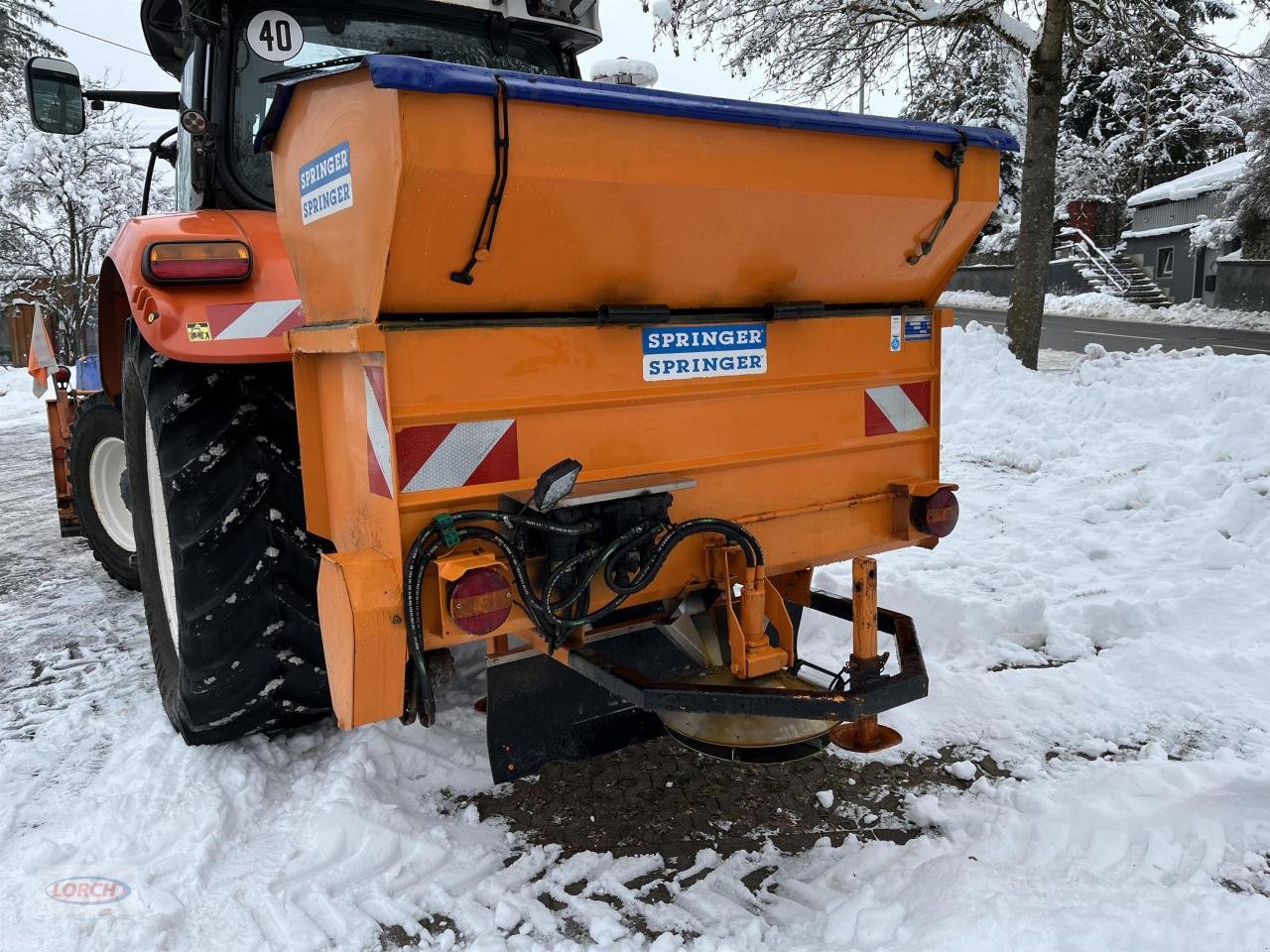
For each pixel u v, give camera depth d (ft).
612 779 9.31
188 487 8.30
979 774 9.29
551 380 6.80
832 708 7.02
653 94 6.26
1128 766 8.87
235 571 8.49
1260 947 6.51
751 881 7.79
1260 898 7.00
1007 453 22.24
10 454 32.94
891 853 7.95
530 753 8.22
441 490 6.46
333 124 6.30
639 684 7.04
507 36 11.90
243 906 7.29
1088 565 14.98
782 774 9.38
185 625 8.51
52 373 17.79
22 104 73.87
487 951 6.84
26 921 7.07
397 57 5.44
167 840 8.10
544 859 8.04
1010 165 84.69
